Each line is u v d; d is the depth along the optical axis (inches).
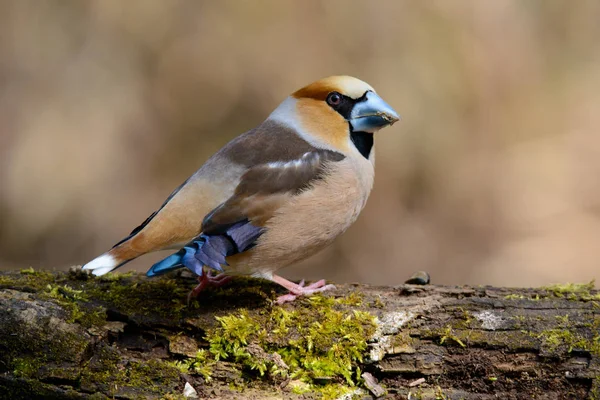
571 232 577.3
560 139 605.9
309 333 239.1
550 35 634.2
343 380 234.2
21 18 590.6
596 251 567.8
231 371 233.3
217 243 244.2
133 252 248.8
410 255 569.9
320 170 261.7
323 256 572.4
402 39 581.0
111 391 221.0
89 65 593.3
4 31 587.8
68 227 567.5
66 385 220.7
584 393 221.8
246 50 585.0
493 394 228.2
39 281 262.8
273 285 271.1
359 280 564.1
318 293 260.8
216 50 587.8
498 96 601.6
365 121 275.4
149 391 222.8
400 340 236.5
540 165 596.4
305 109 279.4
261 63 583.5
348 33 580.1
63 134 578.6
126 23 596.4
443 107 581.9
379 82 575.2
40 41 591.8
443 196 581.0
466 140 593.0
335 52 579.8
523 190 594.2
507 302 243.0
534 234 577.9
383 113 273.9
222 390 229.0
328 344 235.9
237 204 252.4
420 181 579.8
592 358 224.1
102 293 252.7
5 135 573.9
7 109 577.6
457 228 580.7
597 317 234.2
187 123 591.8
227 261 258.5
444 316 240.5
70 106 585.3
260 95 585.0
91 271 245.0
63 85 587.8
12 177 566.9
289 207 255.1
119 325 239.8
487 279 561.9
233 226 251.0
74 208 569.9
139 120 590.9
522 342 230.1
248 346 234.5
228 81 587.2
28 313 230.4
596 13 646.5
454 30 590.6
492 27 602.9
